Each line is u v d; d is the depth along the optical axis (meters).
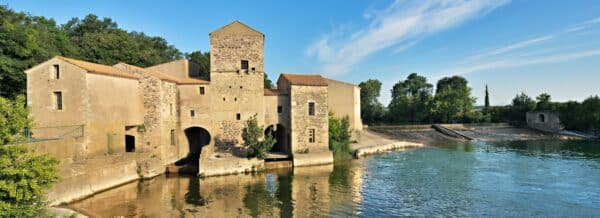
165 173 31.20
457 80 105.94
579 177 30.22
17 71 30.77
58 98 25.77
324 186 27.06
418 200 23.25
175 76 39.50
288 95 37.78
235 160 31.33
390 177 30.52
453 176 31.02
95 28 62.47
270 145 33.28
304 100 36.91
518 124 81.94
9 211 12.16
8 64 29.66
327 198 23.72
